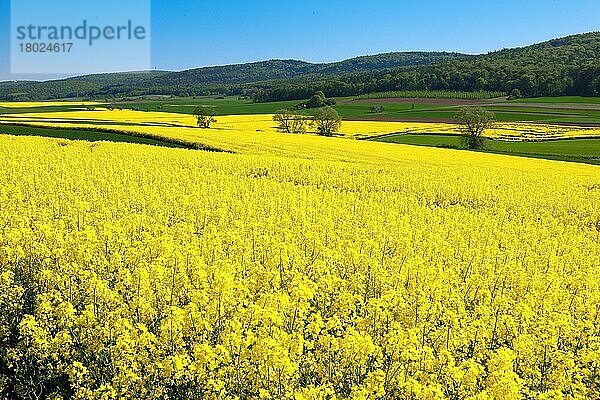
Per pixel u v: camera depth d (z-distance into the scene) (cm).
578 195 2922
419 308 902
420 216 2045
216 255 1180
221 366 696
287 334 731
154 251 1177
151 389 697
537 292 1096
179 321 764
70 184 2016
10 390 772
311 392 625
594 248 1783
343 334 820
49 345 759
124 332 739
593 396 750
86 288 898
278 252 1208
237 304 871
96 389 697
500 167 4272
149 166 2877
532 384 751
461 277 1257
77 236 1163
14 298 897
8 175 2166
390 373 697
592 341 866
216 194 2086
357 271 1151
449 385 697
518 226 1998
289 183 2714
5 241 1152
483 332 833
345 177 3150
